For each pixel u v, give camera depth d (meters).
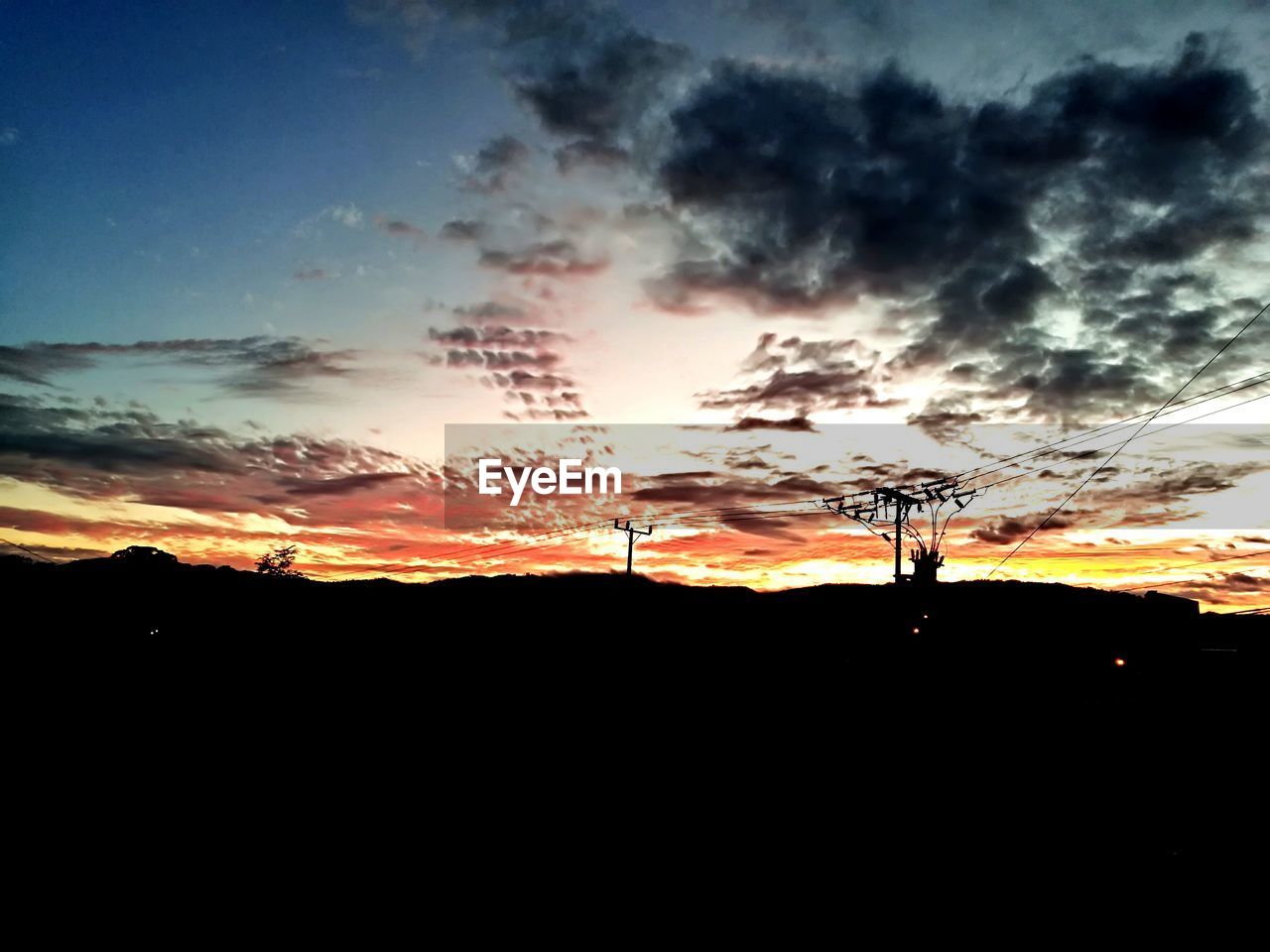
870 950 7.59
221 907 8.73
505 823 12.80
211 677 28.28
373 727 23.45
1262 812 13.47
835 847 11.50
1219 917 8.56
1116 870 10.32
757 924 8.32
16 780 15.28
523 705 27.53
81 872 9.91
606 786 16.00
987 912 8.71
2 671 25.62
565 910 8.70
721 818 13.34
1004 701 24.86
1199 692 22.73
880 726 24.42
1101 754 19.16
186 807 13.60
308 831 12.14
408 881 9.76
